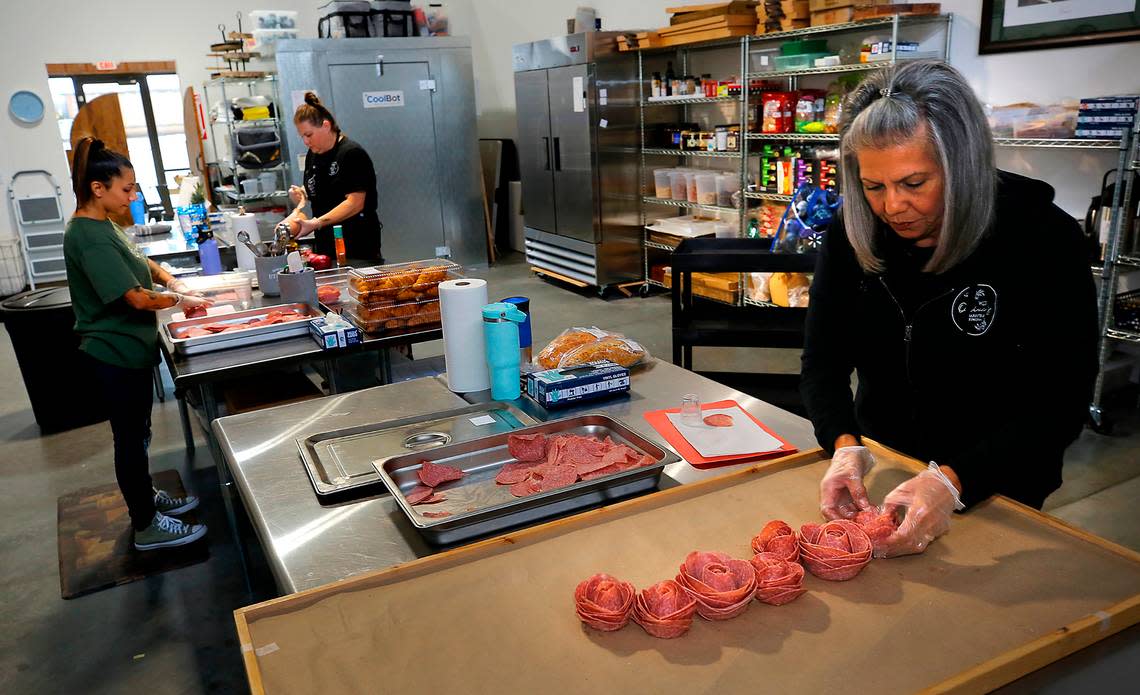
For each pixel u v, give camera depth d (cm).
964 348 131
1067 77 368
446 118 746
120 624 250
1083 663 93
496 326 182
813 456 145
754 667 92
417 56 720
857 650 94
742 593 100
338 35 711
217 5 858
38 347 410
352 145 407
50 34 788
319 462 155
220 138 871
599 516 126
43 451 395
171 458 379
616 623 98
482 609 105
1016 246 120
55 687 222
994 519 120
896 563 111
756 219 531
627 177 620
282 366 246
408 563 114
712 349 495
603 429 166
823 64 453
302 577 117
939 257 118
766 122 502
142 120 864
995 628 96
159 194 859
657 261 648
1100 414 340
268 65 730
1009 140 357
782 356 476
